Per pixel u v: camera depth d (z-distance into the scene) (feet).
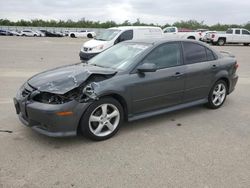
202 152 14.33
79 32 175.94
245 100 24.26
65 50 70.64
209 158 13.71
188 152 14.30
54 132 14.25
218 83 21.27
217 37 99.45
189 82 19.08
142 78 16.63
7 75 33.45
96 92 14.80
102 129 15.72
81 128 14.89
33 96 14.67
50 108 13.93
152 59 17.49
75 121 14.44
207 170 12.61
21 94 15.61
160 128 17.43
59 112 13.93
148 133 16.62
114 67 17.07
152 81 17.01
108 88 15.20
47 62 46.85
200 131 17.10
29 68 39.58
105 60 18.51
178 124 18.12
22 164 12.86
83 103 14.53
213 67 20.52
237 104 22.97
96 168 12.65
